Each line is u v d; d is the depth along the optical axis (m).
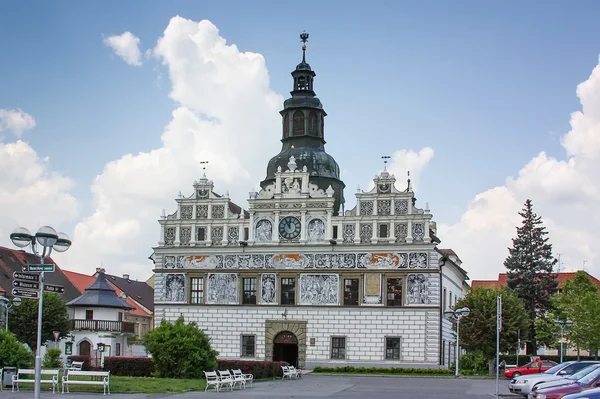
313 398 47.09
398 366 82.06
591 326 97.38
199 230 90.31
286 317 86.00
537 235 111.31
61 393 46.72
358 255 85.00
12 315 92.00
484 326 83.38
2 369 49.72
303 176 87.94
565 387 38.31
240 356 86.75
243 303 87.69
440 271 84.31
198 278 89.62
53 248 36.22
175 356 60.84
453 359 96.50
